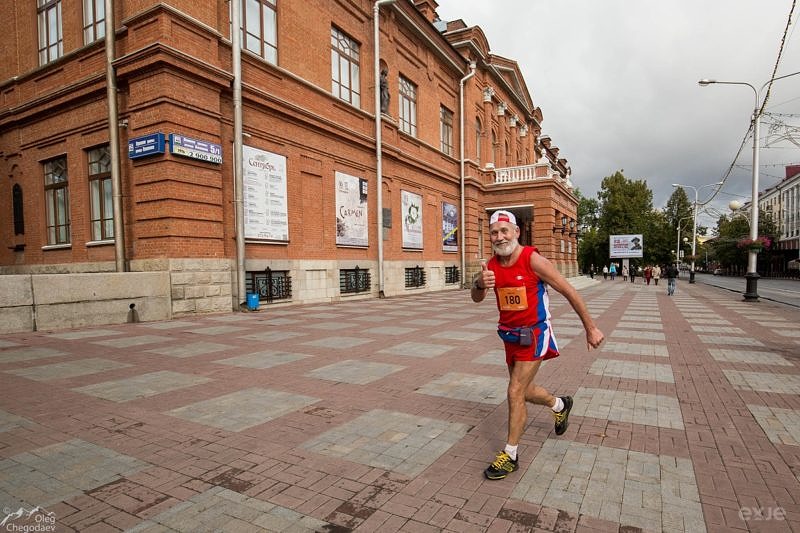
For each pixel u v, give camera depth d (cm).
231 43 1198
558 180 3014
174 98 1037
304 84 1455
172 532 232
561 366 600
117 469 304
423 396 464
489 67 2909
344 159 1650
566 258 3391
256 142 1283
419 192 2203
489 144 2975
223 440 352
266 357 646
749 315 1209
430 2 2505
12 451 332
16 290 824
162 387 495
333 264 1582
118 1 1131
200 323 988
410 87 2192
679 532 232
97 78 1166
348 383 512
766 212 6294
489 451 332
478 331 893
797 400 453
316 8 1533
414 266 2142
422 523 241
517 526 238
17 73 1433
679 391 484
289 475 295
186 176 1064
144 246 1076
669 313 1266
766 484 282
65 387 493
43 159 1378
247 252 1257
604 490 275
